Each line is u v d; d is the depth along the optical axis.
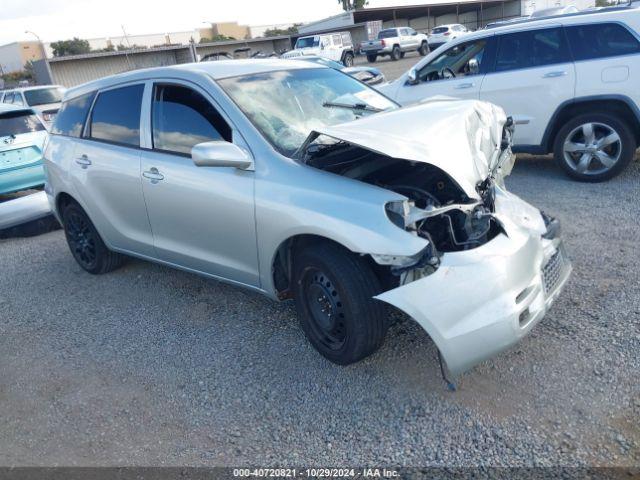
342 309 3.21
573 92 6.28
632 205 5.56
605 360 3.20
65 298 5.01
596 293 3.93
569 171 6.50
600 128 6.23
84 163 4.82
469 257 2.86
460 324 2.80
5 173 8.05
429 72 7.48
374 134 3.09
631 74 5.96
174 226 4.15
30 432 3.22
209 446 2.93
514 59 6.72
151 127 4.27
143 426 3.15
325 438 2.89
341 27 44.69
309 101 4.07
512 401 2.97
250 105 3.79
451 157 3.04
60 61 37.62
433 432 2.83
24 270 5.86
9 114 8.25
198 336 4.04
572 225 5.23
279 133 3.66
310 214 3.15
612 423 2.74
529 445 2.68
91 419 3.27
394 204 2.94
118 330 4.28
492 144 3.68
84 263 5.47
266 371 3.51
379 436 2.85
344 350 3.26
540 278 3.11
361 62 35.16
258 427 3.03
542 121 6.57
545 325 3.62
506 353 3.37
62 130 5.26
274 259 3.50
